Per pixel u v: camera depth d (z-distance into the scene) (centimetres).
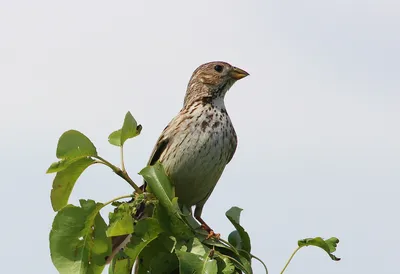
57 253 849
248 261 916
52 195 893
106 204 865
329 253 901
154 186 894
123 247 892
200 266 848
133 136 913
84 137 880
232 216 997
